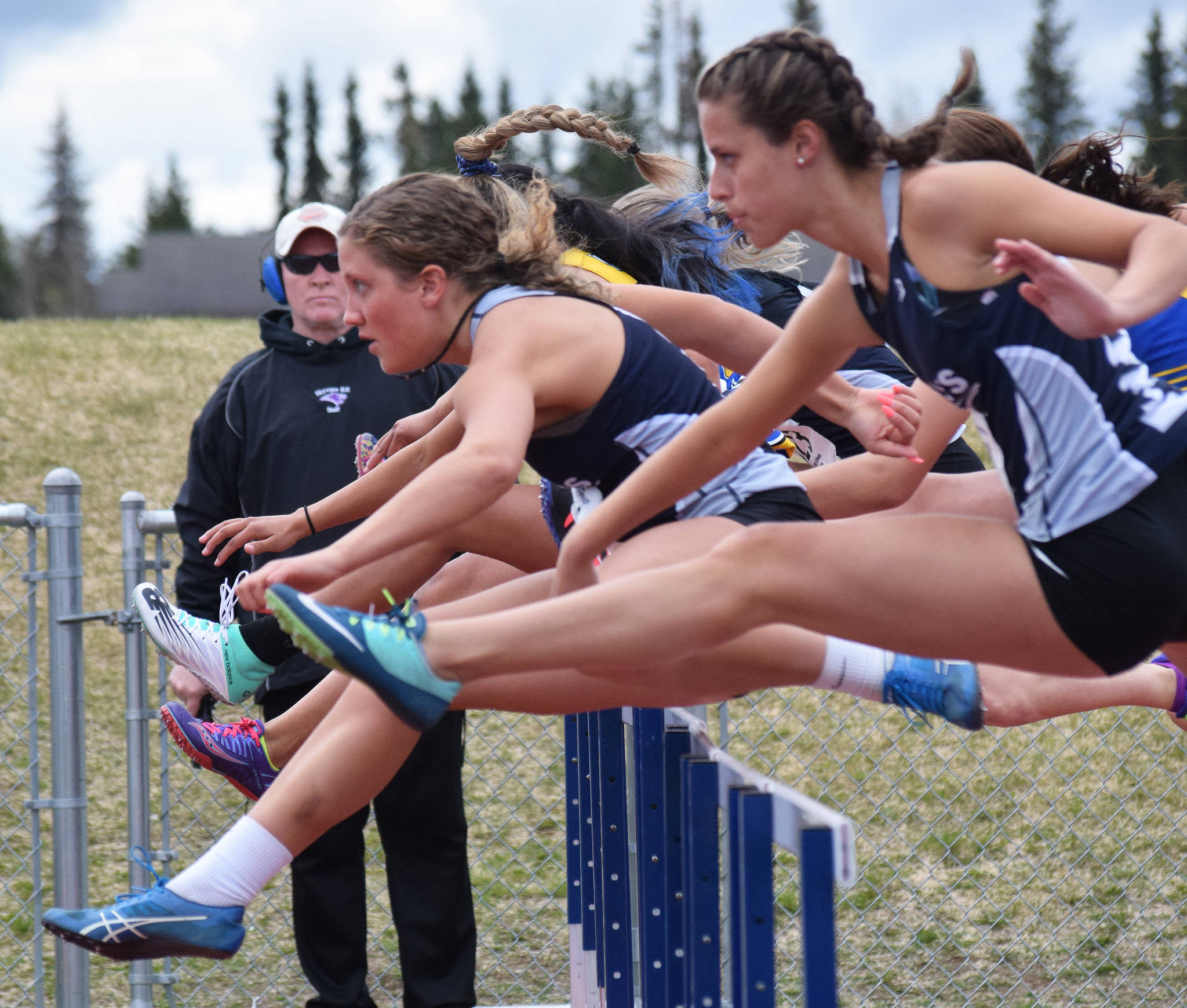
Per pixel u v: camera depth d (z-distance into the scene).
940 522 3.98
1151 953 9.09
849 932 9.41
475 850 10.56
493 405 4.38
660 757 5.37
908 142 3.89
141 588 6.42
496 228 4.98
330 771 4.83
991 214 3.75
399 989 8.77
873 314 4.16
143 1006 7.84
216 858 4.77
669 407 4.84
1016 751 11.63
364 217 4.73
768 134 3.99
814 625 3.96
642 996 5.36
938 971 8.90
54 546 7.73
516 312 4.68
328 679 6.03
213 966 8.90
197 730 5.97
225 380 7.98
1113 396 3.83
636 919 7.66
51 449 19.36
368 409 7.76
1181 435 3.83
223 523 6.02
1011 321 3.81
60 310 162.62
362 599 5.79
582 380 4.64
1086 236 3.71
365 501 5.89
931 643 3.96
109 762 11.79
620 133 6.73
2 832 10.60
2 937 9.05
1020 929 9.41
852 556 3.87
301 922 7.55
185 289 89.50
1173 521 3.84
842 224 4.04
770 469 4.94
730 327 5.68
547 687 4.96
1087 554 3.82
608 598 3.89
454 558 6.67
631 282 6.43
